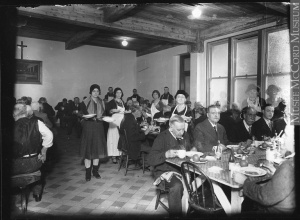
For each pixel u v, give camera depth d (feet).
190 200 8.18
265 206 6.30
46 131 10.07
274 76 19.76
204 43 25.54
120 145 16.17
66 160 19.12
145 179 14.56
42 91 35.60
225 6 18.29
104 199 11.80
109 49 39.96
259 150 10.98
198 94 26.37
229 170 8.07
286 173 5.84
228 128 14.26
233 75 23.17
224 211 7.68
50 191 12.77
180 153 9.20
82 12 18.04
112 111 17.02
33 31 30.50
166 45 34.35
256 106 19.88
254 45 21.61
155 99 23.52
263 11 19.36
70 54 37.37
